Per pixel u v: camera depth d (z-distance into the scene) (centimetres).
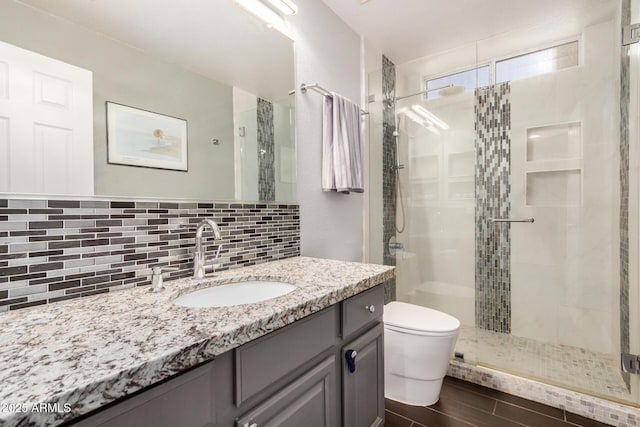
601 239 200
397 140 252
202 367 57
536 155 220
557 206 214
